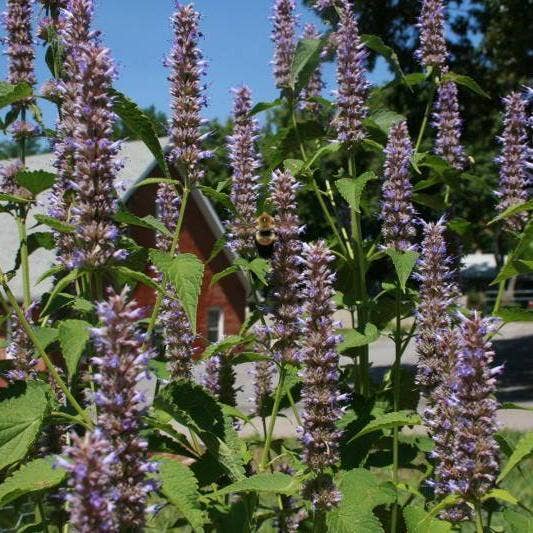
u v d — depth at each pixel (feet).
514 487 3.80
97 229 1.93
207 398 2.02
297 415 2.39
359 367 2.47
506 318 2.19
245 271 2.40
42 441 2.07
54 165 2.20
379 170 2.63
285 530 2.33
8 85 2.20
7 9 2.42
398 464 2.38
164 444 2.06
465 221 2.58
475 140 10.16
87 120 1.95
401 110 9.52
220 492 1.92
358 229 2.49
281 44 2.75
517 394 8.73
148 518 1.81
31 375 2.17
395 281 2.47
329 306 2.07
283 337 2.16
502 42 9.96
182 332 2.35
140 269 2.15
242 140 2.49
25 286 2.24
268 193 2.49
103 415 1.71
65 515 2.08
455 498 1.94
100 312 1.73
